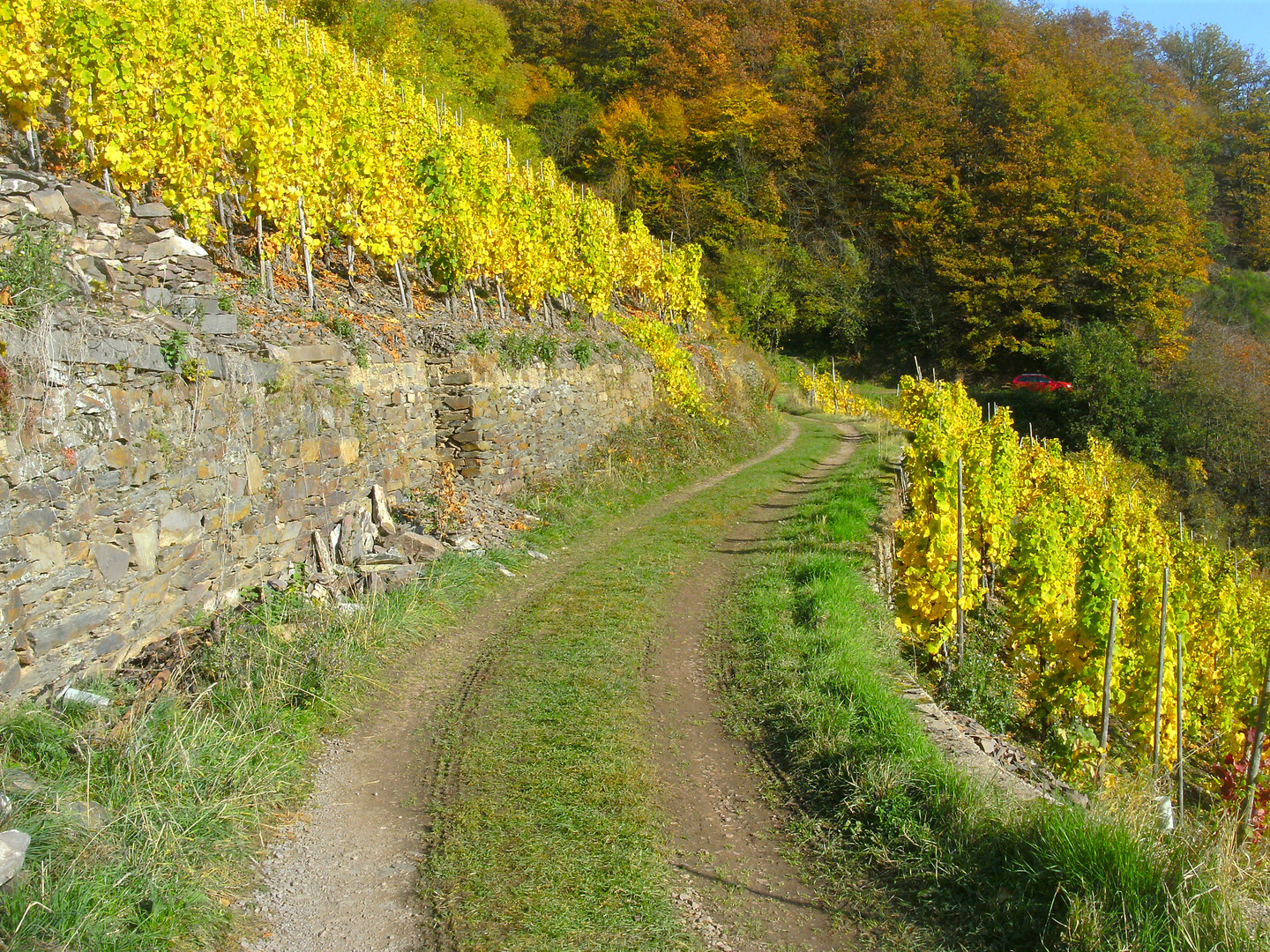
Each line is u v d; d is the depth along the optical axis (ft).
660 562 33.58
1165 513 89.15
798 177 154.92
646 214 144.05
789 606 26.94
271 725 18.08
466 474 38.04
